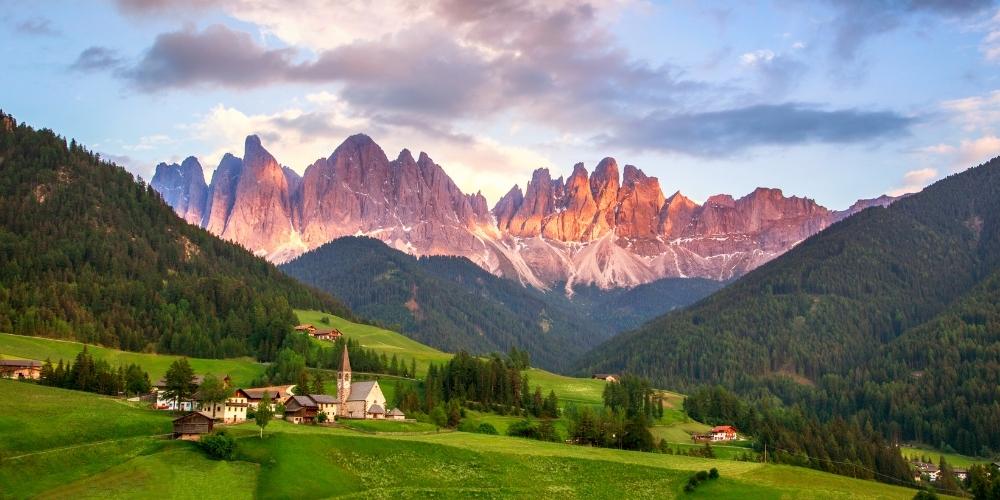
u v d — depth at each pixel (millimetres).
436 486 168500
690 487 177750
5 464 152875
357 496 159125
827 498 172625
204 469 161875
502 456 187750
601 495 170750
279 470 163875
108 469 158750
